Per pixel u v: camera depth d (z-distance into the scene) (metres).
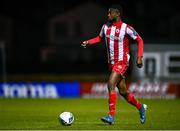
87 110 56.72
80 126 36.47
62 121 36.81
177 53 86.19
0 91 85.69
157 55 85.88
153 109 57.53
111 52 35.47
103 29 36.06
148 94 81.94
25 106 63.94
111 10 35.34
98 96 83.38
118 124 37.97
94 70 154.88
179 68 85.94
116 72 35.03
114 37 35.19
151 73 85.75
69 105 65.88
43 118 45.44
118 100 77.12
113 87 35.06
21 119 44.59
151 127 35.72
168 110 55.59
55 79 111.56
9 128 36.12
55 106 63.94
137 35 34.97
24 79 112.31
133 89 81.94
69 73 154.88
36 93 85.12
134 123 38.97
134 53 85.12
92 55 198.50
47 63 156.38
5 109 58.47
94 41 36.66
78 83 84.81
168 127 35.94
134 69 85.44
